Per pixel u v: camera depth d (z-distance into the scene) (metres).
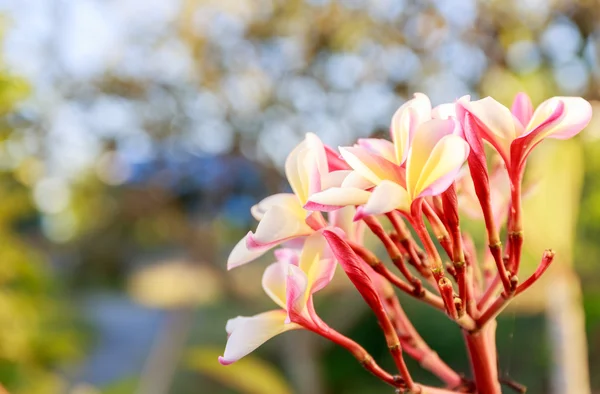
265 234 0.91
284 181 7.29
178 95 7.25
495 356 0.95
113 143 7.45
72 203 8.10
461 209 1.08
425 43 6.20
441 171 0.80
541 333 6.36
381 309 0.85
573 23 4.95
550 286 1.82
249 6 6.79
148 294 10.52
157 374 7.29
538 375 6.28
